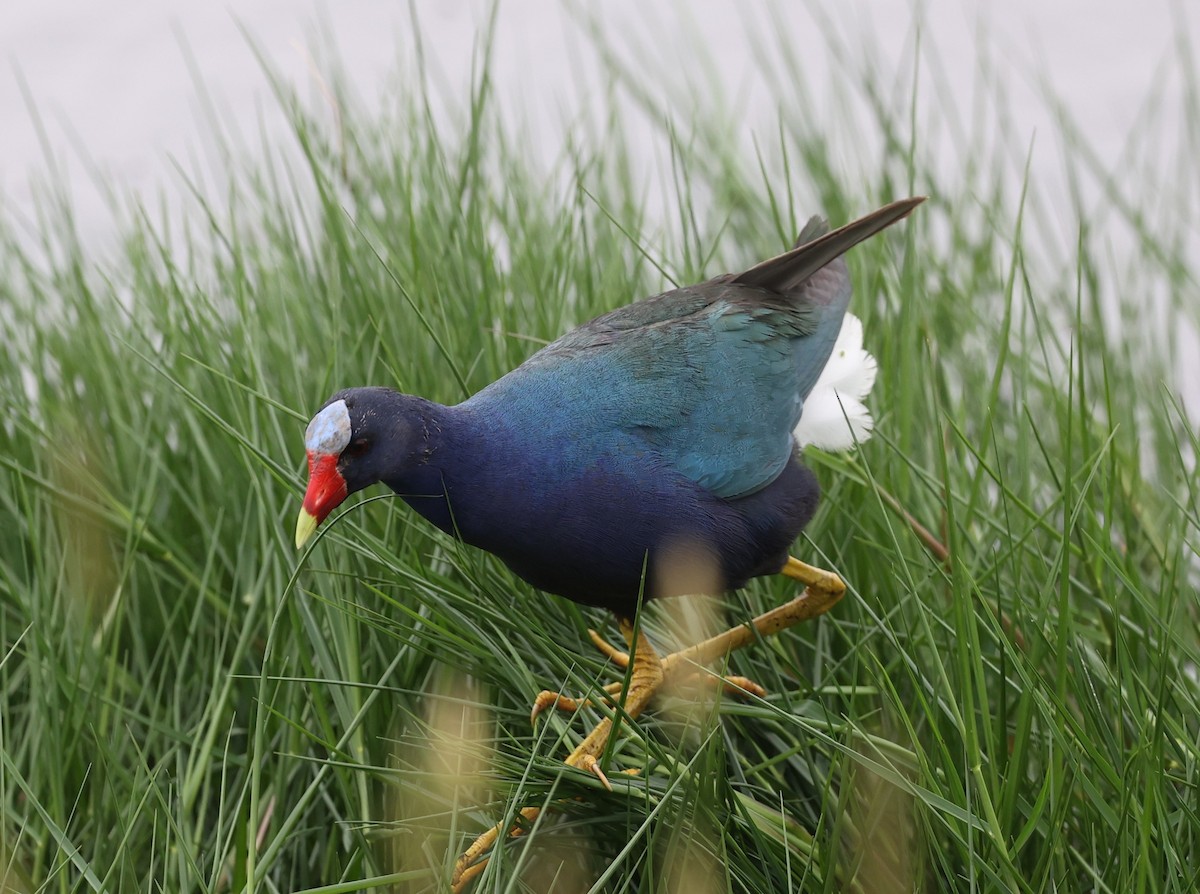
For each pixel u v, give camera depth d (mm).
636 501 7371
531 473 7270
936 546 8344
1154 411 10133
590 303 9648
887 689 6840
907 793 6719
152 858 6645
